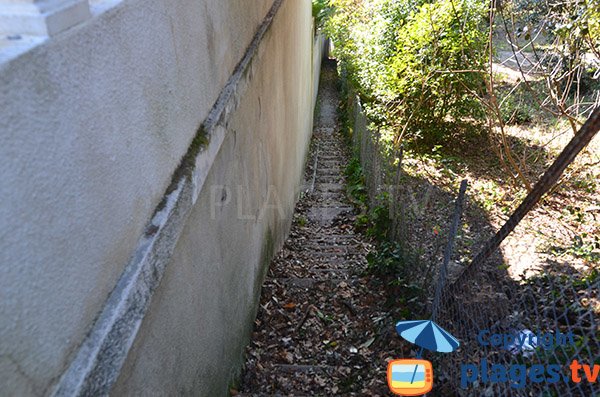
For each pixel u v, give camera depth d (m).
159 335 1.59
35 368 0.90
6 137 0.81
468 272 2.87
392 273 4.12
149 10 1.49
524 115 9.52
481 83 7.80
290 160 7.04
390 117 8.74
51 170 0.94
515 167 6.19
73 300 1.04
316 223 7.46
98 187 1.16
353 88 12.73
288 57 6.53
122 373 1.27
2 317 0.80
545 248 4.42
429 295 3.24
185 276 1.90
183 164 1.88
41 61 0.91
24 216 0.86
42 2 0.95
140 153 1.44
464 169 7.78
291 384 3.28
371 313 4.02
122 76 1.29
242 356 3.43
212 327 2.44
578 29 4.45
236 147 2.97
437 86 8.03
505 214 5.83
